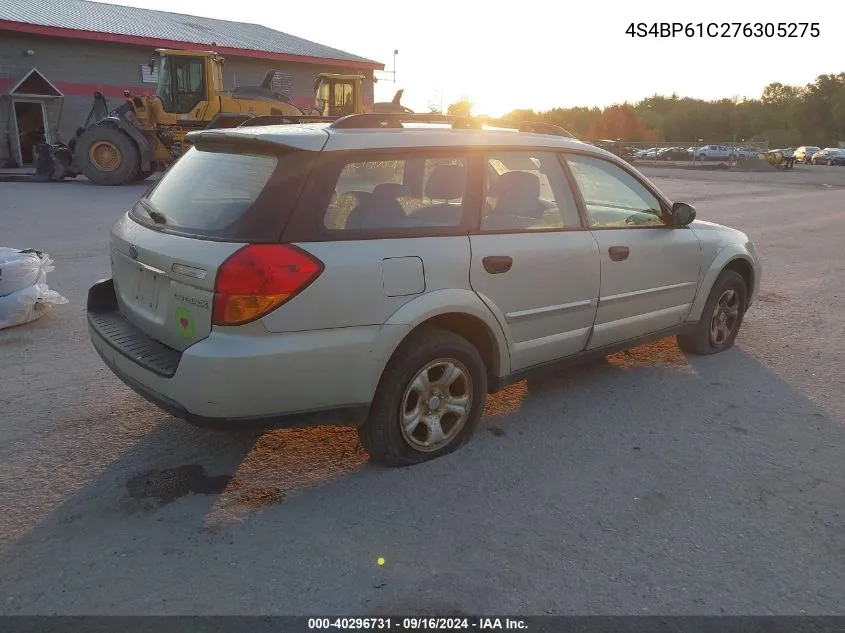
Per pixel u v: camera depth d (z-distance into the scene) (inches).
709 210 663.8
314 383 122.9
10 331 223.3
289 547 114.7
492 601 103.3
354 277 123.6
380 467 141.3
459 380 145.6
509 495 132.3
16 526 118.3
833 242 465.1
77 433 152.7
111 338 135.6
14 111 896.3
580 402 177.9
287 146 125.4
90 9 1115.3
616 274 170.7
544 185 159.9
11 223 428.8
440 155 141.3
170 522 120.6
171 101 693.3
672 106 4362.7
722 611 102.6
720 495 134.3
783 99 4244.6
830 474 143.6
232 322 115.6
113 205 534.6
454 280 137.7
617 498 132.3
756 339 235.3
